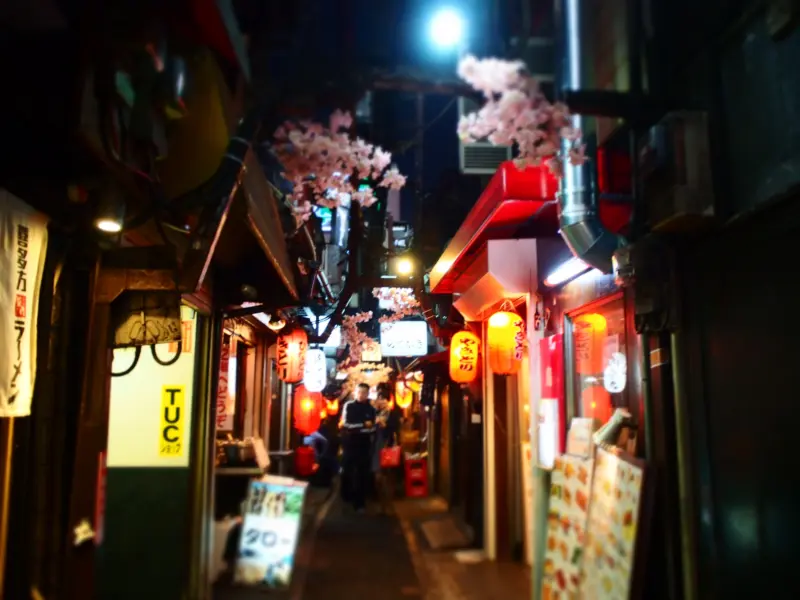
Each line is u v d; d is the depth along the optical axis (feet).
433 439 53.57
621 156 15.87
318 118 14.01
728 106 12.21
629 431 16.26
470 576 26.02
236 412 32.37
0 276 9.75
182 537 21.15
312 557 29.96
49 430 11.93
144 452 21.65
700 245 13.33
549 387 21.06
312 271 30.53
